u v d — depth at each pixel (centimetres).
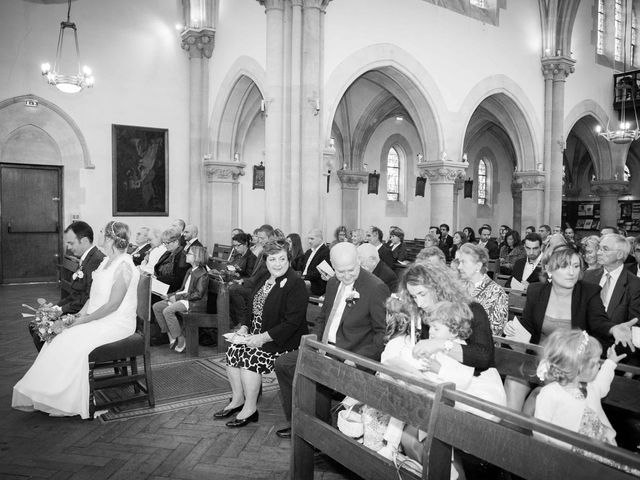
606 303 458
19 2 1363
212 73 1559
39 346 591
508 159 2669
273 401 558
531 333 416
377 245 986
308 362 368
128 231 543
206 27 1530
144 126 1530
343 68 1243
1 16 1345
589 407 272
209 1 1527
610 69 2039
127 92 1507
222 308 759
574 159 2714
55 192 1436
